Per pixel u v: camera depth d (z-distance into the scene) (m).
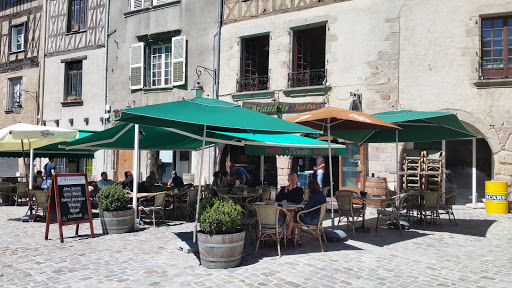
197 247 5.64
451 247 5.98
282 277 4.52
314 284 4.29
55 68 16.59
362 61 10.82
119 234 6.98
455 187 10.37
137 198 8.30
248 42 13.01
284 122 5.44
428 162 10.31
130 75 14.76
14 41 18.02
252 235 6.96
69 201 6.51
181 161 13.87
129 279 4.43
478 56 9.58
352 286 4.23
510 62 9.48
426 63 10.10
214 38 13.20
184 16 13.84
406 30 10.34
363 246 6.09
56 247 5.96
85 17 16.12
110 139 7.99
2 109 18.16
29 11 17.48
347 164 11.20
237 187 9.40
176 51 13.83
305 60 12.36
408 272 4.73
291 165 11.98
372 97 10.65
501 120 9.34
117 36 15.26
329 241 6.44
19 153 11.63
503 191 9.12
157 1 14.59
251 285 4.24
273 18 12.16
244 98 12.56
